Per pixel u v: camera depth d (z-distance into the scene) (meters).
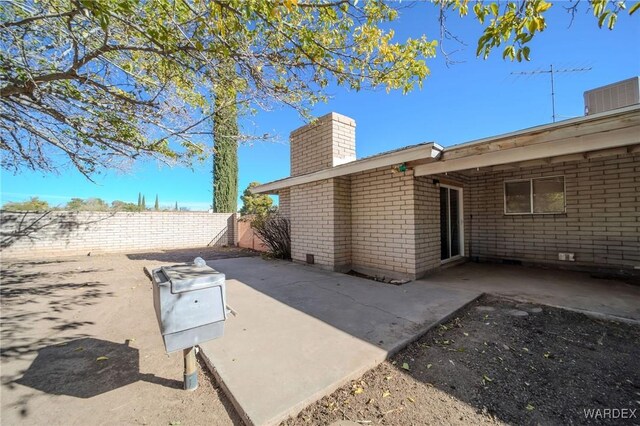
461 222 7.43
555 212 6.38
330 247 6.91
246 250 12.54
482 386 2.21
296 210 8.22
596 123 3.46
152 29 2.36
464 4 2.36
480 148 4.46
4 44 2.93
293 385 2.13
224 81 3.26
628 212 5.45
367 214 6.71
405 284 5.23
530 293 4.46
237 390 2.07
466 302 4.07
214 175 15.38
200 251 12.18
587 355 2.63
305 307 3.96
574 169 6.10
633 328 3.15
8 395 2.23
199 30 2.48
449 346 2.87
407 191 5.75
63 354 2.93
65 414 2.01
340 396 2.11
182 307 2.01
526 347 2.81
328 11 2.39
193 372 2.27
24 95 3.46
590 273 5.77
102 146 4.31
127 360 2.80
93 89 3.62
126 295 5.25
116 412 2.02
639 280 5.13
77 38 2.83
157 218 13.23
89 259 9.81
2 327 3.67
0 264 8.77
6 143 4.31
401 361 2.60
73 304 4.69
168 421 1.92
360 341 2.87
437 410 1.95
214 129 4.29
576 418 1.84
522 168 6.86
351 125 8.35
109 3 2.03
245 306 4.03
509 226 7.10
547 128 3.80
